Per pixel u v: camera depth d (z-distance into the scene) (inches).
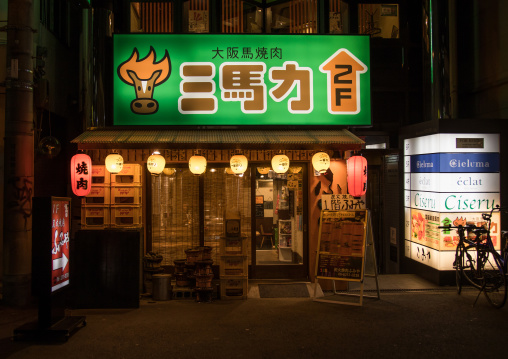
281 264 359.9
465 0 425.1
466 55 423.8
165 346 219.6
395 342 223.5
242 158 319.3
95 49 338.6
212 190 361.1
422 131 370.6
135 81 336.8
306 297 319.6
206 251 327.3
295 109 339.6
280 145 311.1
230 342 224.8
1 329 247.9
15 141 293.4
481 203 346.6
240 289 315.3
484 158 347.6
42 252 233.1
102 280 292.0
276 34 339.6
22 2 295.7
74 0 395.5
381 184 426.3
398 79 425.1
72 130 414.3
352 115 341.7
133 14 387.9
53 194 385.1
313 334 236.7
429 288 342.0
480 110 410.0
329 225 317.7
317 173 350.9
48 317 232.1
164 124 336.2
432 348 214.8
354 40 343.0
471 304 295.7
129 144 308.5
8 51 296.7
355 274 299.7
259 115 338.0
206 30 393.1
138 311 284.7
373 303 299.9
